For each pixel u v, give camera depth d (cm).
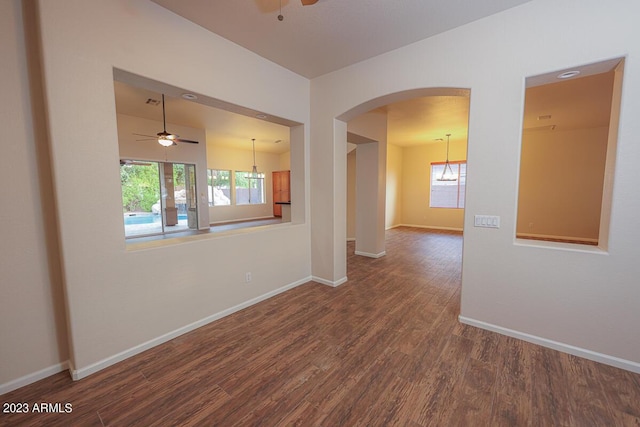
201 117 655
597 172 637
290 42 287
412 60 289
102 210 208
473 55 254
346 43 288
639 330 203
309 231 409
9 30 181
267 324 283
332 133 369
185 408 175
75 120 192
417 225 986
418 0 221
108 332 215
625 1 193
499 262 256
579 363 216
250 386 194
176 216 812
